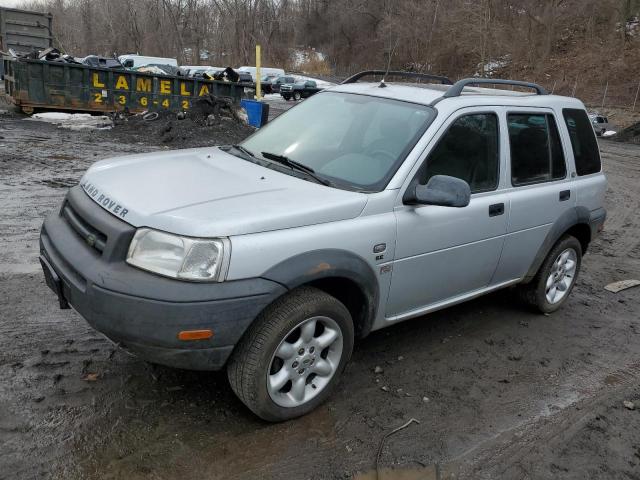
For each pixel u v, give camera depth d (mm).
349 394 3688
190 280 2789
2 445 2930
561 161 4895
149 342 2799
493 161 4234
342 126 4102
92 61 24594
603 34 50812
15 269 5145
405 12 56469
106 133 14414
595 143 5418
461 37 53250
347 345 3469
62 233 3334
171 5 68438
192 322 2762
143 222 2920
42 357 3736
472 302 5434
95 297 2838
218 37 69938
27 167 9617
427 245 3736
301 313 3115
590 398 3930
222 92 18703
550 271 5090
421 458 3166
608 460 3305
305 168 3738
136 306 2754
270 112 24672
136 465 2896
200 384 3598
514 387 3980
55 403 3287
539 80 47938
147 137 14258
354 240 3295
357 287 3434
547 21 51188
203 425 3236
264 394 3121
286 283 2973
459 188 3395
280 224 3021
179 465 2928
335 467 3031
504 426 3527
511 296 5555
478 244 4125
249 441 3154
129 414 3262
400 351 4328
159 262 2830
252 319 2904
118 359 3787
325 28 70312
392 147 3752
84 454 2930
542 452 3318
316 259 3096
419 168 3666
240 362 3055
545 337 4805
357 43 64875
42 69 16266
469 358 4324
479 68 52156
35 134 13414
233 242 2846
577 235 5496
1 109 18203
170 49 69375
